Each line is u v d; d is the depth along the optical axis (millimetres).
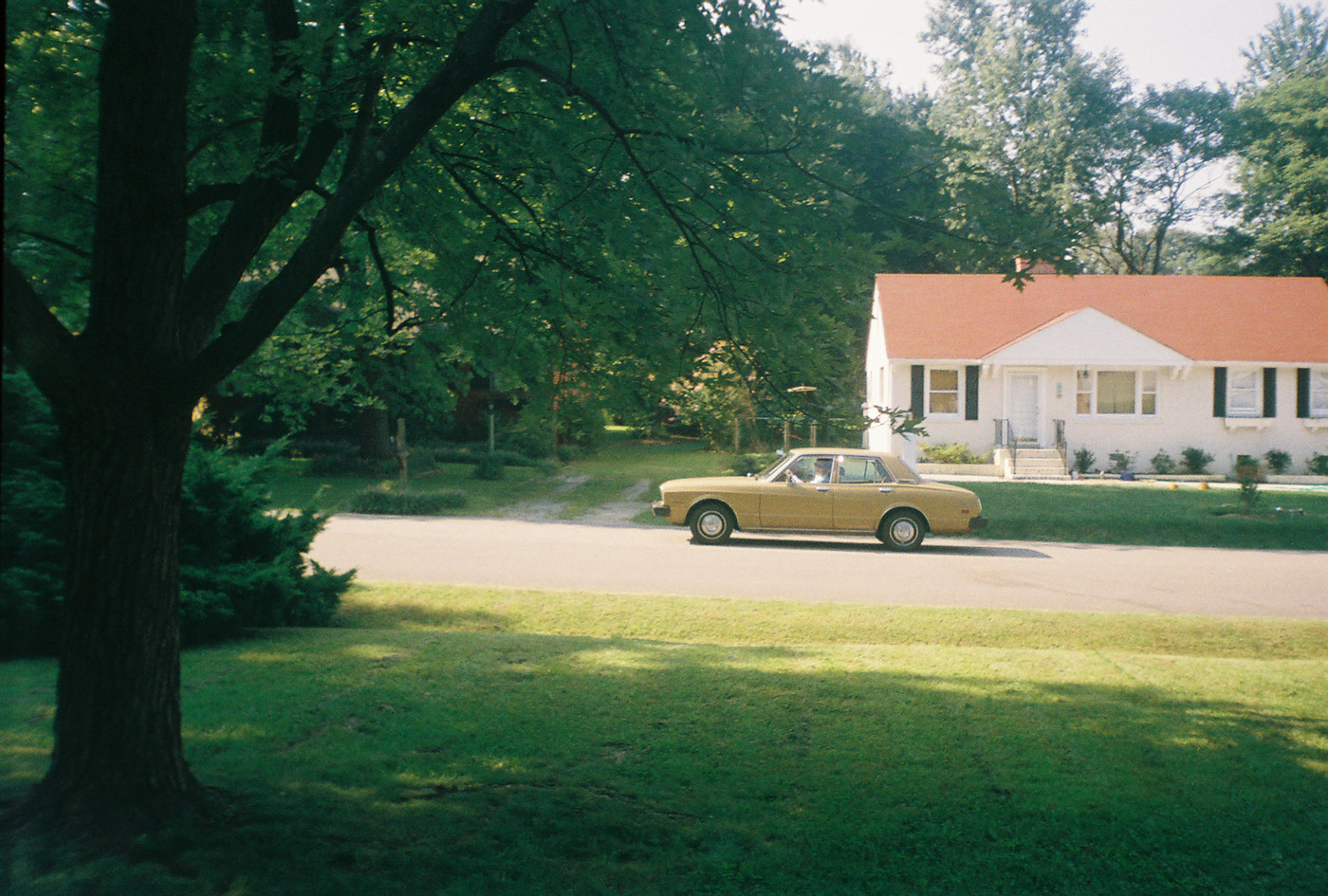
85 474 4043
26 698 6109
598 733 5723
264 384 8938
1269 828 4613
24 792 4387
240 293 13945
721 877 4059
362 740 5516
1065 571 13078
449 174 6605
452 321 6625
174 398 4086
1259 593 11570
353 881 3834
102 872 3695
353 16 5648
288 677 6730
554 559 13383
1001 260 4914
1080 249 4816
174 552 4289
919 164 5105
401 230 6902
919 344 27297
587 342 6176
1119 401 27141
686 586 11391
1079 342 26484
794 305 5277
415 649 7594
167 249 4121
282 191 4871
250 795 4621
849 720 5992
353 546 14492
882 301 29203
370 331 7793
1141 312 28750
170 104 4098
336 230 4266
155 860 3828
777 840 4395
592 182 5266
